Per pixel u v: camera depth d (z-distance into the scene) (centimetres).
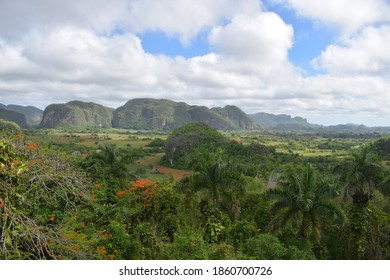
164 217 1243
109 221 991
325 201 1173
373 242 1500
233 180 1254
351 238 1397
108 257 771
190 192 1267
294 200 1179
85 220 938
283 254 931
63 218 735
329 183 1200
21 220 427
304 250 1073
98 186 1247
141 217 1216
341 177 1525
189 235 933
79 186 587
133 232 1011
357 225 1382
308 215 1177
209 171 1283
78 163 1541
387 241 1603
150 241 966
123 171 1791
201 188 1273
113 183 1539
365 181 1440
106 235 863
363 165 1452
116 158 1872
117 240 858
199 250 827
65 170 575
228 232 1166
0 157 471
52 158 587
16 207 490
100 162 1755
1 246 427
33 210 626
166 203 1284
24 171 499
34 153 552
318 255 1242
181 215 1217
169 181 1479
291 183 1227
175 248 849
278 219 1180
